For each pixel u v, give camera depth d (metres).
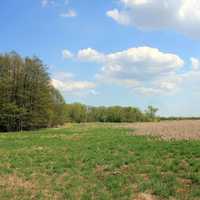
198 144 19.69
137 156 16.33
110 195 9.68
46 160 16.52
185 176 11.43
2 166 15.12
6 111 57.47
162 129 40.50
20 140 30.52
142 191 10.02
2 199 9.66
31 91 60.56
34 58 62.16
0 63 59.88
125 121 116.44
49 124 67.31
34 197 9.86
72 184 11.23
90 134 36.34
